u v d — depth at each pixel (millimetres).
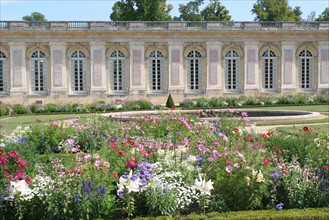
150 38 58938
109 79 58844
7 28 56062
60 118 40500
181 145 15320
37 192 11938
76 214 11594
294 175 12820
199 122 22625
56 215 11586
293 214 11664
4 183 12742
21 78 56969
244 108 50344
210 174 13148
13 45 56625
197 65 60219
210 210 12180
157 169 13117
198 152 14680
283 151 16062
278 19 90188
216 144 15102
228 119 22859
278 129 28047
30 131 21859
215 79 60156
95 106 50656
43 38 57094
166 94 59562
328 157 15016
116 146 15375
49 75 57562
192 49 59875
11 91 56875
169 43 59219
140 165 12977
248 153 14008
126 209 11781
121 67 59062
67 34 57438
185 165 13258
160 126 22188
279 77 61156
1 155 14141
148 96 59312
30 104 53812
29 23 56750
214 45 59875
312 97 57094
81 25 57688
